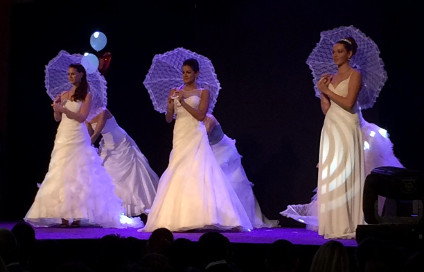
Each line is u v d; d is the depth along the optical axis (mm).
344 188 7191
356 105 7363
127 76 9812
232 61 9289
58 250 5359
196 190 7629
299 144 8984
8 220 9906
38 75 9969
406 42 8383
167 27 9617
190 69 7961
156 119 9727
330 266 4180
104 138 9367
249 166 9180
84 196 8273
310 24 8977
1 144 9906
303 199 8945
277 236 7199
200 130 7941
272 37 9133
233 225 7609
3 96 9984
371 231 6070
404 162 8391
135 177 9312
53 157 8398
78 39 9906
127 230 7945
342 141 7273
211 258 4770
